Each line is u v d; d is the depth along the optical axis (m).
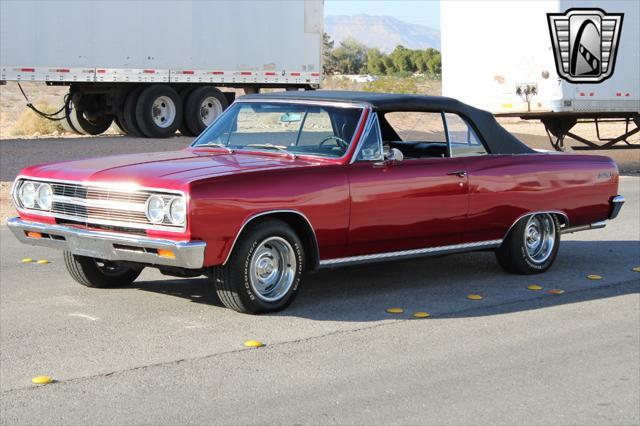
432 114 8.45
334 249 7.64
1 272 9.18
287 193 7.21
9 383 5.77
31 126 27.22
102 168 7.31
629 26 19.23
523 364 6.36
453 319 7.50
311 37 26.91
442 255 8.52
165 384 5.78
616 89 19.23
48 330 6.97
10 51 21.94
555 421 5.32
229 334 6.89
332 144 7.77
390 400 5.58
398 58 96.69
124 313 7.46
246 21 25.58
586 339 7.01
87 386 5.73
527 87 19.30
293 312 7.57
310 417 5.27
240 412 5.32
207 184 6.79
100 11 23.03
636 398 5.73
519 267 9.16
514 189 8.79
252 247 7.14
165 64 24.25
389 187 7.84
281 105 8.20
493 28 19.70
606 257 10.40
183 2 24.39
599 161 9.56
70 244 7.29
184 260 6.72
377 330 7.11
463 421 5.27
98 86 24.44
